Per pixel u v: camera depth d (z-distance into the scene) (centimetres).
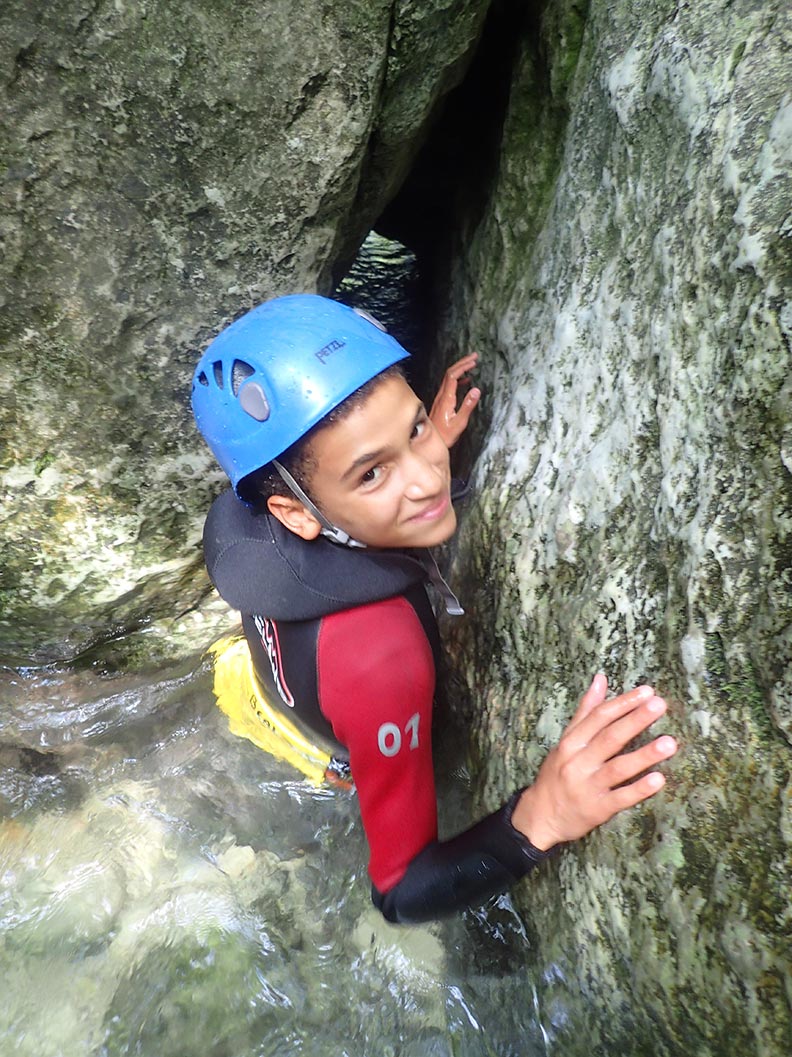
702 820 120
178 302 176
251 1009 166
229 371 144
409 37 163
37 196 158
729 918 116
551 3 172
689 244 127
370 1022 163
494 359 199
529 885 155
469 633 176
